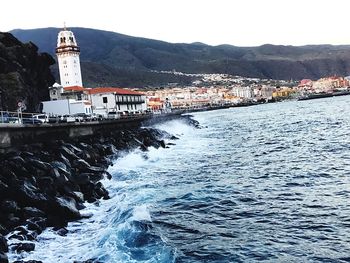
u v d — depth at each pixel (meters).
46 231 18.95
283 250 16.52
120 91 110.50
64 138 40.16
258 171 33.47
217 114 166.38
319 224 19.36
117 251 16.28
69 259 15.91
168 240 17.73
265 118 111.31
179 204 23.75
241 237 18.09
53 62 86.88
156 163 40.19
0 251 14.85
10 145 29.00
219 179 30.88
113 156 40.62
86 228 19.59
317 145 47.03
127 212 21.19
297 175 30.78
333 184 27.20
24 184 21.39
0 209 19.14
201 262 15.52
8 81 58.09
